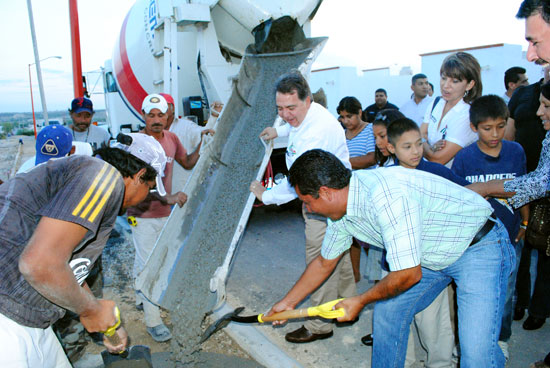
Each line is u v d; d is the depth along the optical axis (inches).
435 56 419.5
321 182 71.4
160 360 112.8
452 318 107.0
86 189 60.1
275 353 110.2
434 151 122.0
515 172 101.3
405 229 69.7
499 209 101.1
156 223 125.8
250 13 175.2
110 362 82.6
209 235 133.2
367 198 72.4
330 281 111.0
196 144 161.0
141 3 241.3
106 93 334.6
